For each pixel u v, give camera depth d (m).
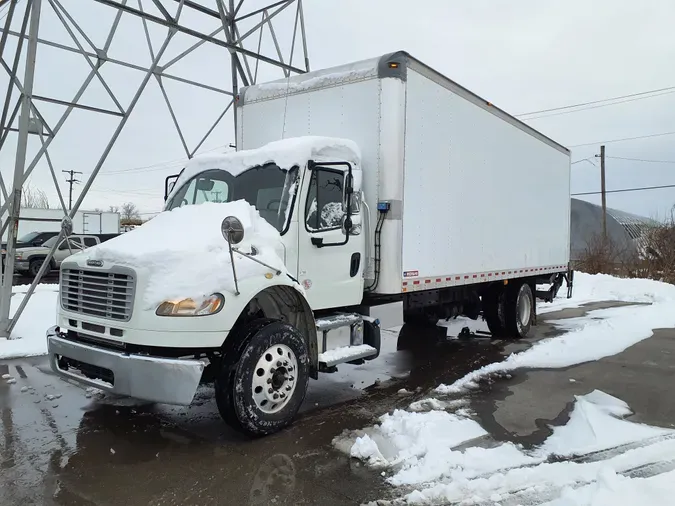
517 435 4.70
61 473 3.84
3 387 5.98
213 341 4.16
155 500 3.46
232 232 4.21
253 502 3.45
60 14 8.67
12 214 8.16
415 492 3.56
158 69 9.88
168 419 5.02
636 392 6.08
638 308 14.05
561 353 8.05
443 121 6.89
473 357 8.06
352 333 5.81
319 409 5.41
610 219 33.16
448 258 7.16
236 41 11.27
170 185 6.43
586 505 3.26
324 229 5.44
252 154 5.60
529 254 9.91
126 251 4.35
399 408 5.48
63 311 4.78
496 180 8.49
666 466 3.99
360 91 6.12
